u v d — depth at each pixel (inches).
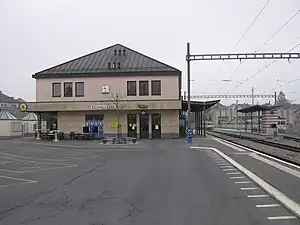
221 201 378.9
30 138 1903.3
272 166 670.5
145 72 1723.7
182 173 599.2
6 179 552.4
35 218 315.6
